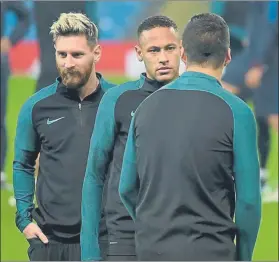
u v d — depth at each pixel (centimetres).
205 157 1373
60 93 1856
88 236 1655
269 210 3150
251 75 3528
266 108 3519
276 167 3653
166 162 1384
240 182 1395
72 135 1833
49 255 1834
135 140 1445
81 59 1817
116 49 5922
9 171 3581
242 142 1381
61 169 1825
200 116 1388
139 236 1405
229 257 1376
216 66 1427
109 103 1700
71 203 1814
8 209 3138
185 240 1363
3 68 3488
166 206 1377
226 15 3528
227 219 1384
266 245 2834
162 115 1408
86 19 1831
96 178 1675
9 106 4409
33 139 1886
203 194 1371
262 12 3516
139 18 5903
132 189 1467
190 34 1428
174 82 1437
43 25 3175
